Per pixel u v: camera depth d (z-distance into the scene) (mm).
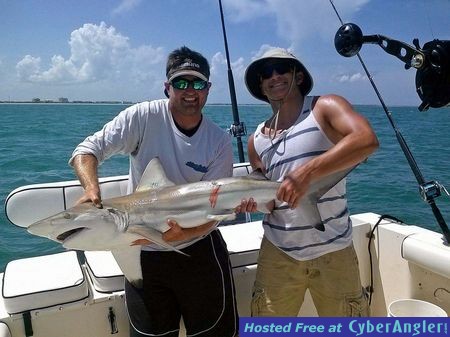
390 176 12000
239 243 3381
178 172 2807
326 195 2621
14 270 2945
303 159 2590
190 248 2742
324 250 2637
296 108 2773
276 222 2771
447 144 20109
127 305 2756
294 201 2385
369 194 10109
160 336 2727
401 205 9219
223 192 2545
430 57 2094
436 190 2883
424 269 3117
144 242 2461
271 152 2754
